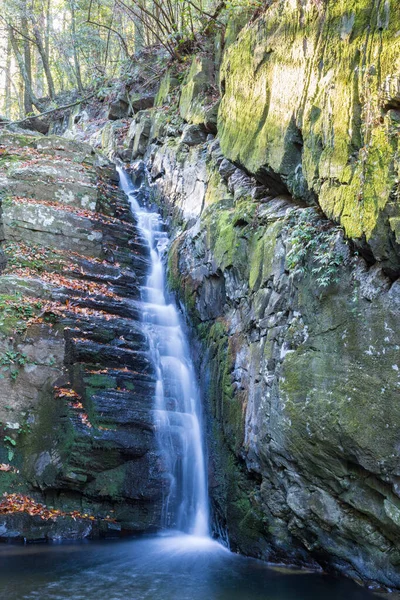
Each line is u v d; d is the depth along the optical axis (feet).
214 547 24.80
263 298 23.22
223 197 31.07
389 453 16.84
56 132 72.90
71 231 36.83
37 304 30.42
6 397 28.12
